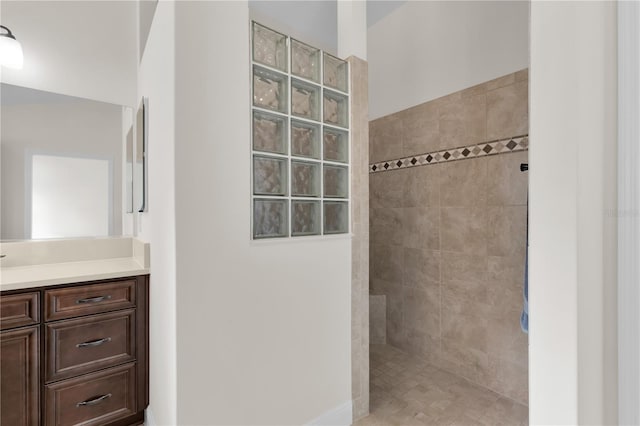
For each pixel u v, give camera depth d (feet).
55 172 6.33
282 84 4.98
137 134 6.98
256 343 4.53
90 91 6.67
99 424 5.21
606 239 1.70
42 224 6.20
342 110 5.85
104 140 6.84
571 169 1.61
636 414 1.65
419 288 8.13
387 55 9.00
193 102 3.99
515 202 6.27
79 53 6.53
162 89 4.43
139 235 6.92
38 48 6.11
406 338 8.47
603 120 1.69
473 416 5.88
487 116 6.70
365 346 5.96
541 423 1.72
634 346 1.65
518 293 6.27
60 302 4.92
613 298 1.73
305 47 5.27
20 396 4.63
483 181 6.78
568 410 1.60
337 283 5.57
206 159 4.10
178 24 3.87
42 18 6.13
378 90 9.28
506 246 6.43
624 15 1.71
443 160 7.54
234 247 4.33
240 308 4.38
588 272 1.62
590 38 1.64
